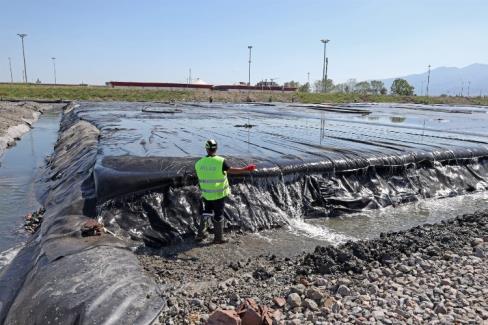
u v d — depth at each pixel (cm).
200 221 877
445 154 1398
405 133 1975
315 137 1758
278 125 2355
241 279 671
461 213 1149
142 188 914
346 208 1116
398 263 695
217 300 588
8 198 1326
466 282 616
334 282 625
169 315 547
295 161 1126
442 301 553
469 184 1383
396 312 525
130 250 771
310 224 1027
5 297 692
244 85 9462
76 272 634
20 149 2291
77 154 1532
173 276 700
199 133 1861
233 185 1009
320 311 532
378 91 10269
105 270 639
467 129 2270
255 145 1485
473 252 747
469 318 508
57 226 856
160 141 1566
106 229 852
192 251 833
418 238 821
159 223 888
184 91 7219
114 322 514
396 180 1259
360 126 2344
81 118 2681
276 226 991
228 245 868
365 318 511
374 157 1242
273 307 557
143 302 562
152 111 3403
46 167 1788
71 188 1093
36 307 570
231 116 3062
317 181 1118
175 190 941
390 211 1149
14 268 787
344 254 705
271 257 790
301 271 670
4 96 5856
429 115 3650
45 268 674
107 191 902
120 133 1802
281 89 9156
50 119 4003
